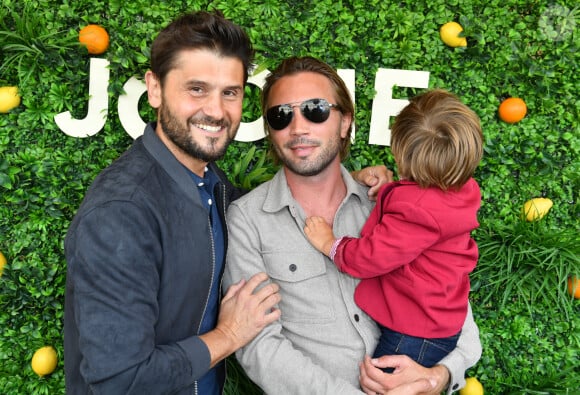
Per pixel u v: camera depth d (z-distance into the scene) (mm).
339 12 2506
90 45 2330
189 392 1516
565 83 2547
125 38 2385
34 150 2398
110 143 2461
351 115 1930
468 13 2510
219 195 1694
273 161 2406
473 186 1726
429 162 1583
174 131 1430
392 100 2525
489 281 2494
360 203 1912
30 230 2422
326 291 1693
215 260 1609
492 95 2570
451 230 1590
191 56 1371
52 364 2410
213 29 1386
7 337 2428
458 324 1655
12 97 2334
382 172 2002
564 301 2414
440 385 1615
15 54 2287
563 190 2607
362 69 2535
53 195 2406
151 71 1493
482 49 2512
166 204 1398
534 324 2559
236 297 1564
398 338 1634
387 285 1661
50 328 2463
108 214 1237
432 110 1633
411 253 1566
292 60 1825
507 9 2512
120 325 1188
